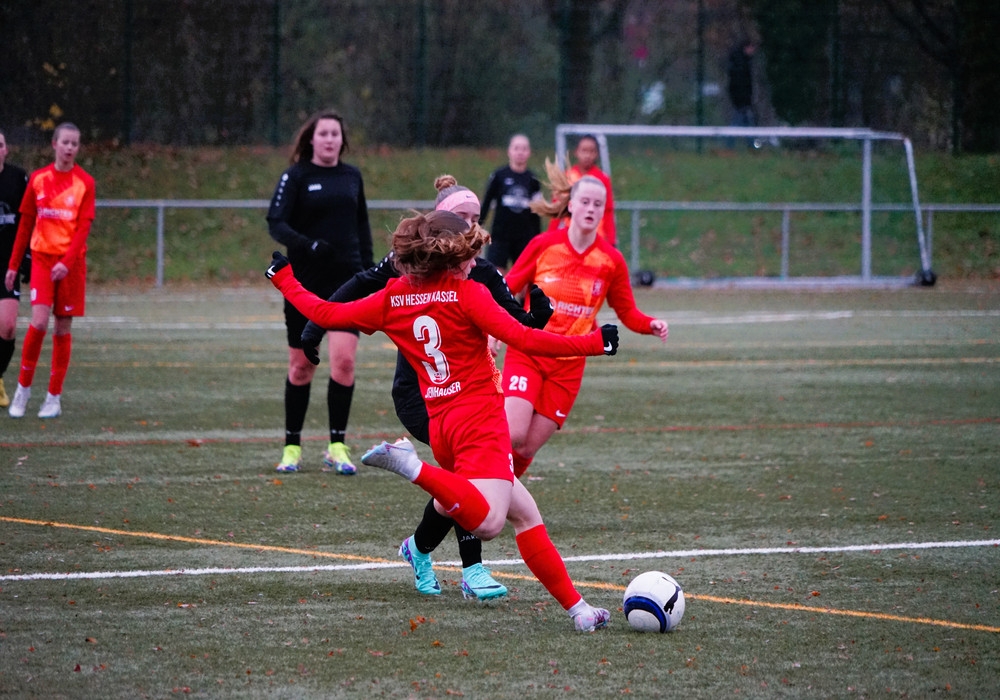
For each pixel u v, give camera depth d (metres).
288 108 88.25
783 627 15.17
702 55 89.81
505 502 14.67
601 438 29.00
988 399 34.69
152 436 28.31
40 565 17.72
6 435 28.08
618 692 12.82
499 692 12.79
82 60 82.81
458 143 91.06
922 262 73.56
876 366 41.28
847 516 21.39
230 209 80.00
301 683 13.00
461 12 90.31
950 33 88.81
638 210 71.56
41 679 13.05
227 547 18.95
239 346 44.56
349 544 19.27
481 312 14.40
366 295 17.39
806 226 77.75
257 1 85.38
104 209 77.81
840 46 88.38
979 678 13.37
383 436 29.05
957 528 20.52
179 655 13.88
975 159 87.81
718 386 37.03
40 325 29.83
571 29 88.44
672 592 14.99
